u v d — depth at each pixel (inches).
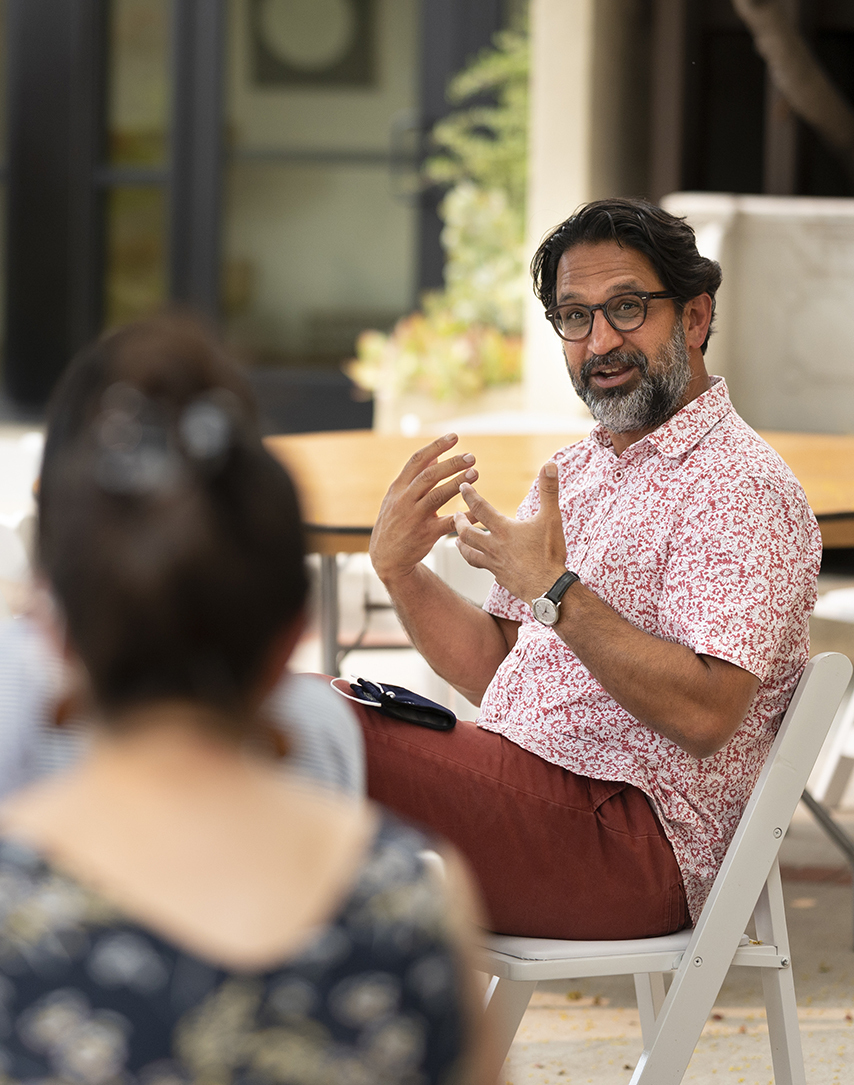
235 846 59.7
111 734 61.4
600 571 136.6
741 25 477.1
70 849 58.7
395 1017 59.0
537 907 129.3
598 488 146.3
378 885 60.8
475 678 156.5
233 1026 56.8
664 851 130.3
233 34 669.9
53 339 697.0
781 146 463.8
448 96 652.7
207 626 59.9
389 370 486.6
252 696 62.6
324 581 234.2
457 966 61.2
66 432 70.8
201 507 60.7
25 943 56.8
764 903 131.0
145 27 676.1
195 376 70.1
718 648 124.4
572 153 474.9
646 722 126.2
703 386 145.1
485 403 478.9
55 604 61.8
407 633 156.1
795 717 125.4
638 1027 174.7
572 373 144.0
